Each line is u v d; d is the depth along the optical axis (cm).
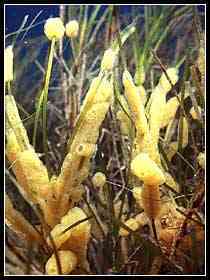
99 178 34
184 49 54
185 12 50
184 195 32
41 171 30
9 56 31
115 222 32
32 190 30
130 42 54
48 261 28
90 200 40
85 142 30
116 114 37
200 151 40
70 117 45
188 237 32
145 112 32
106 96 30
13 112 31
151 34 46
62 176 30
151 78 47
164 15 50
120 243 33
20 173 30
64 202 30
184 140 37
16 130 31
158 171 27
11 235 37
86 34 53
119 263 32
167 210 31
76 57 53
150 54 44
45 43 59
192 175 41
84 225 29
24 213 40
